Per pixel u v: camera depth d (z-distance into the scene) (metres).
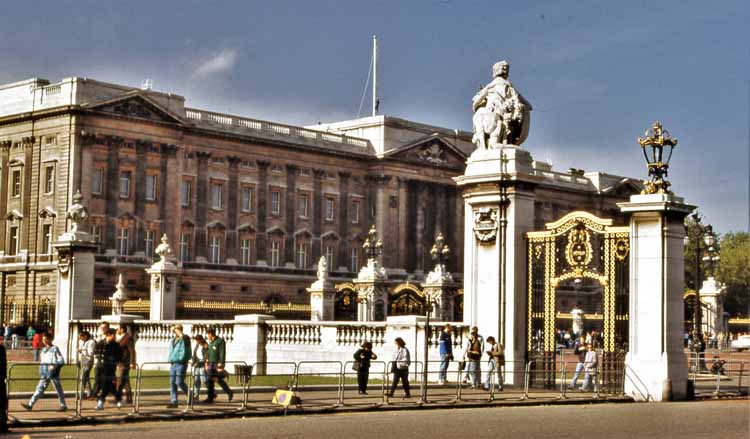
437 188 158.50
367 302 84.19
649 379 35.91
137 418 30.36
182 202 131.12
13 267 121.75
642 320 36.22
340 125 158.00
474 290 39.56
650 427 27.77
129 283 122.00
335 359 45.75
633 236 36.56
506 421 29.34
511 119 40.16
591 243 39.22
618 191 175.88
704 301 85.69
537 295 39.22
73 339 53.44
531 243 38.94
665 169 36.59
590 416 30.70
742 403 35.59
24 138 122.94
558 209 171.38
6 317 119.44
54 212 119.62
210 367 34.97
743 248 168.62
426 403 34.25
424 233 156.25
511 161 39.06
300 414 32.06
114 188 122.00
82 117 119.62
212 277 132.88
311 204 145.75
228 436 25.92
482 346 38.84
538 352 38.69
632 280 36.53
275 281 140.00
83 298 54.09
